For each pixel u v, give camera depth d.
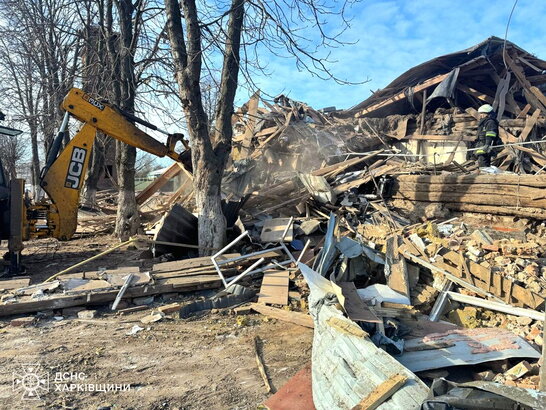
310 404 3.33
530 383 3.24
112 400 3.60
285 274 6.52
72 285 6.10
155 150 8.71
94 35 13.51
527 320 4.49
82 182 8.16
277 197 9.95
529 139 12.22
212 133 9.17
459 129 13.55
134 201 10.88
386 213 8.98
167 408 3.48
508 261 5.41
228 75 7.97
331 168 11.55
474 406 2.27
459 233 6.86
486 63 14.50
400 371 2.80
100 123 8.22
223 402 3.55
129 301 6.12
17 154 27.86
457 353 3.67
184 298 6.32
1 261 8.20
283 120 15.87
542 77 14.40
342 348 3.31
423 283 5.63
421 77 16.64
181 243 8.29
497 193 7.81
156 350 4.61
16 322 5.33
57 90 13.73
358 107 17.59
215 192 7.91
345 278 5.92
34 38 14.70
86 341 4.85
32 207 7.77
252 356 4.43
